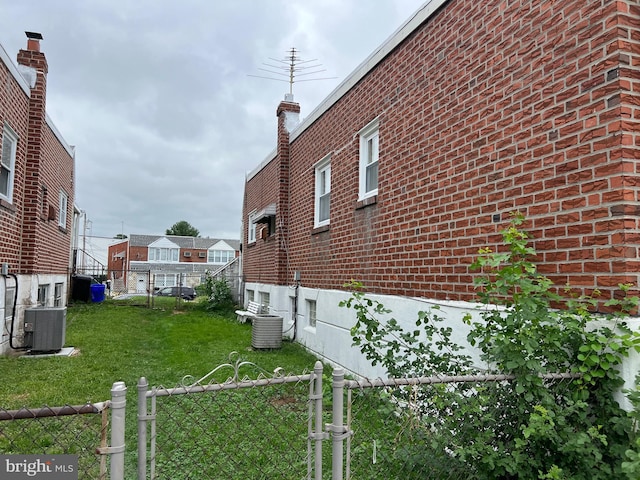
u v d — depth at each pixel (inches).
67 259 528.4
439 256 182.7
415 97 205.9
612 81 112.4
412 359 188.7
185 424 152.1
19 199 326.6
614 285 109.0
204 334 402.0
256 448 140.0
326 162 327.6
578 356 103.9
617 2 112.8
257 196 538.9
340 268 285.4
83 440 144.3
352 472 117.9
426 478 112.3
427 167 194.2
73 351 302.4
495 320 116.7
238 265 647.1
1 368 249.9
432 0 193.3
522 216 126.0
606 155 113.0
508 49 149.6
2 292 285.1
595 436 94.6
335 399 97.3
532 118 137.9
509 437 107.6
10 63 288.7
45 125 367.6
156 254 2022.6
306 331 341.7
